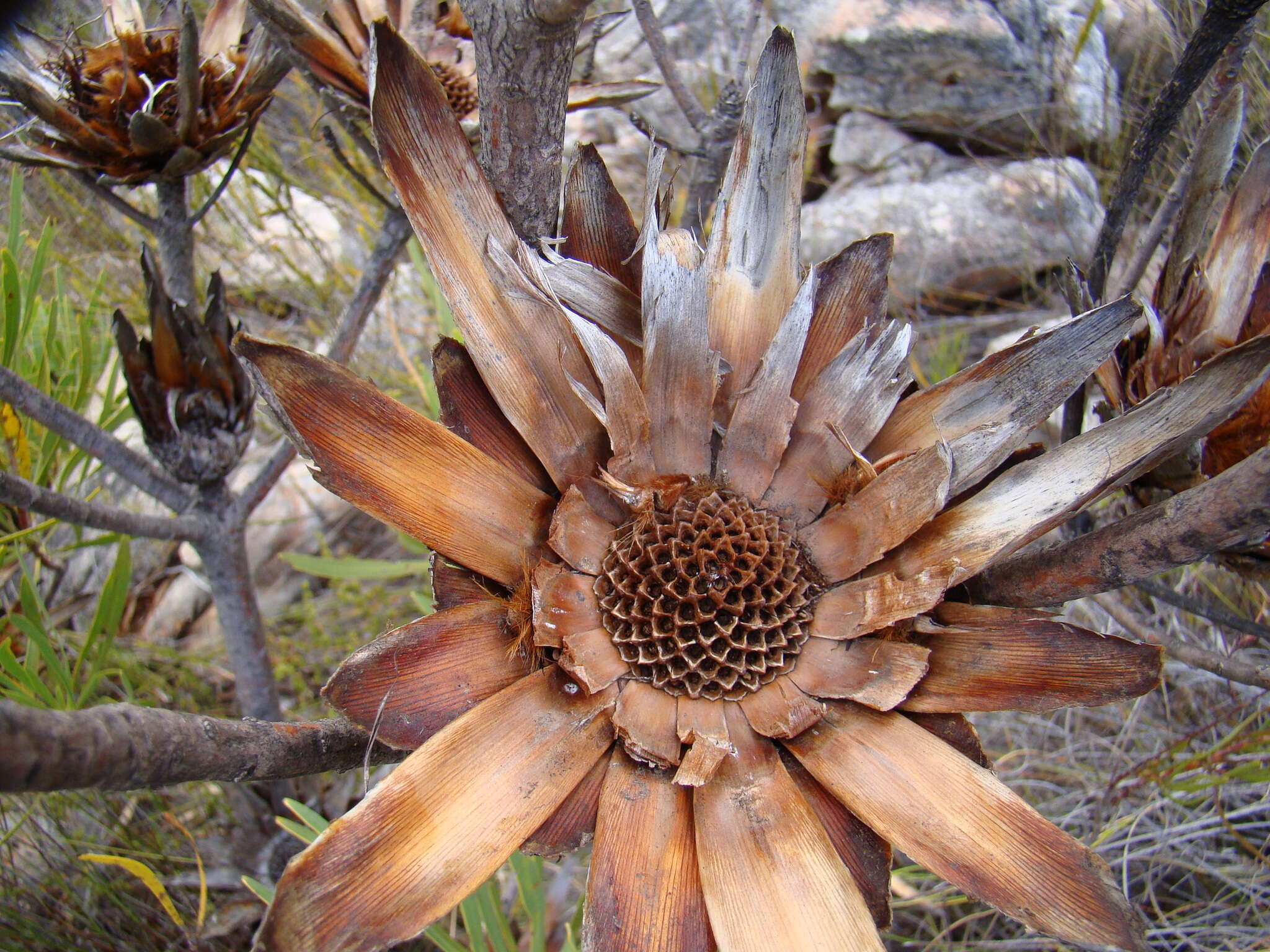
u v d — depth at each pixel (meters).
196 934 0.28
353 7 0.24
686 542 0.18
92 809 0.28
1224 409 0.14
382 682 0.15
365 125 0.24
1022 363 0.17
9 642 0.24
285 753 0.13
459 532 0.16
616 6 0.52
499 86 0.15
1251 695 0.28
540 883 0.24
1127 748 0.30
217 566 0.26
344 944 0.13
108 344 0.30
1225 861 0.27
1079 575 0.15
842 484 0.18
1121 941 0.14
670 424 0.18
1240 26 0.18
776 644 0.18
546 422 0.17
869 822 0.15
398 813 0.14
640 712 0.17
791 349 0.18
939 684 0.16
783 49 0.17
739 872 0.15
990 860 0.14
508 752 0.15
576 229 0.18
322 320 0.49
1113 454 0.15
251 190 0.45
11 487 0.19
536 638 0.16
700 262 0.18
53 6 0.21
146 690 0.34
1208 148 0.18
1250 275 0.18
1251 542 0.14
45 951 0.26
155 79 0.22
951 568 0.16
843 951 0.14
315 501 0.43
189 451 0.24
